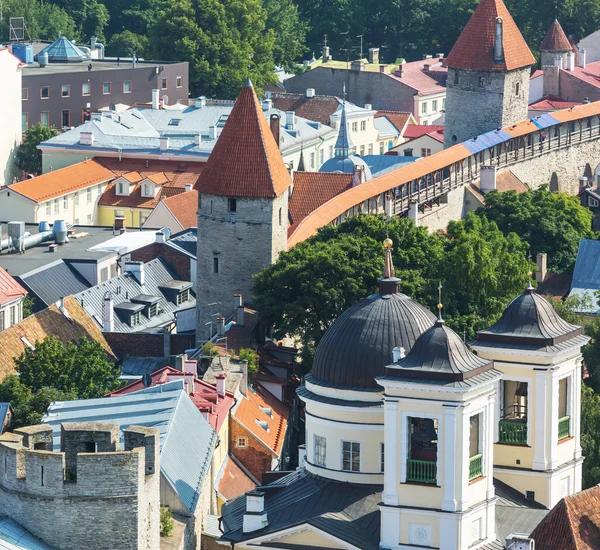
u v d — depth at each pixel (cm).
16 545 15000
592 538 15312
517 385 16988
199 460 18925
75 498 15225
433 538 15738
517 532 16200
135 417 19375
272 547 16488
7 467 15325
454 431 15575
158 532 16038
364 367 17150
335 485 17112
